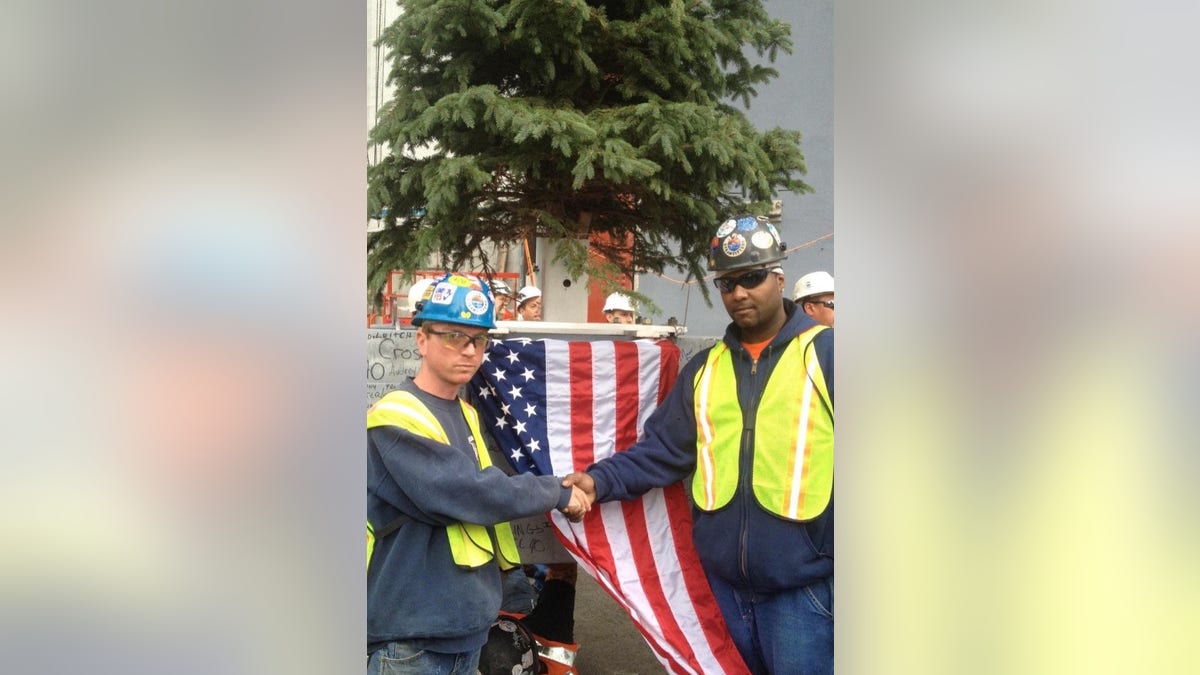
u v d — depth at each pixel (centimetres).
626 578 307
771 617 292
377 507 254
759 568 286
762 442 289
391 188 312
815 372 289
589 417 315
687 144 299
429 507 246
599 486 300
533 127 274
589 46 306
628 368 318
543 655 319
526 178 325
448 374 257
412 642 250
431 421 252
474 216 320
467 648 255
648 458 305
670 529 315
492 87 288
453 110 288
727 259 290
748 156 308
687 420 305
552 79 308
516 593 343
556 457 310
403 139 290
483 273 374
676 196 315
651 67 307
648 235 387
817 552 284
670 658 301
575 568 337
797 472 286
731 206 341
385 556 253
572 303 388
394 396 254
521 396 312
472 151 309
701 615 306
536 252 390
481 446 274
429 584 250
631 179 310
